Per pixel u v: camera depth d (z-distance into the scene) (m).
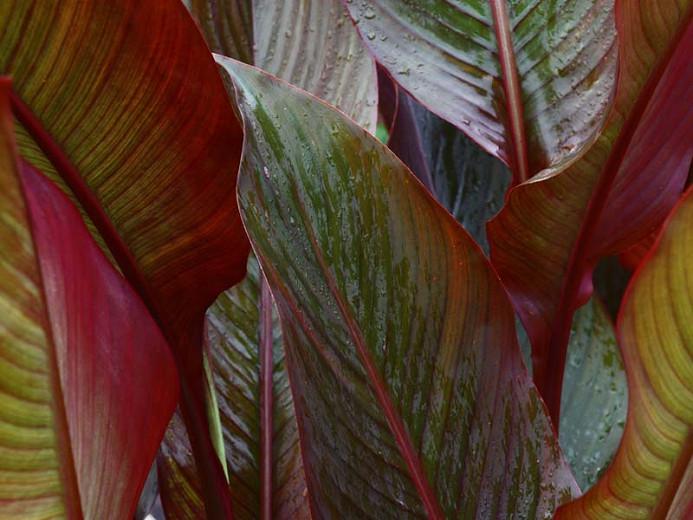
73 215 0.93
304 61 1.46
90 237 0.96
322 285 1.07
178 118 1.06
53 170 1.08
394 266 1.08
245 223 1.03
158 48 1.02
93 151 1.07
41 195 0.90
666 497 0.99
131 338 0.97
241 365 1.46
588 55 1.27
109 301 0.96
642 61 1.09
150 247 1.12
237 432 1.44
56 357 0.87
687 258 0.92
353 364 1.08
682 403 0.95
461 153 1.62
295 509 1.40
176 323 1.17
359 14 1.32
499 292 1.08
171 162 1.08
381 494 1.10
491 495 1.10
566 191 1.17
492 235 1.22
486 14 1.30
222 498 1.21
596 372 1.50
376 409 1.09
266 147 1.06
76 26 1.01
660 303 0.93
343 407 1.09
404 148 1.58
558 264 1.24
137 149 1.07
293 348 1.06
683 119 1.17
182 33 1.02
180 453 1.39
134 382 0.96
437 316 1.08
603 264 1.63
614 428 1.47
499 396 1.09
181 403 1.19
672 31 1.07
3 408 0.85
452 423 1.09
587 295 1.27
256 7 1.46
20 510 0.87
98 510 0.93
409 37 1.32
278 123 1.07
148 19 1.01
